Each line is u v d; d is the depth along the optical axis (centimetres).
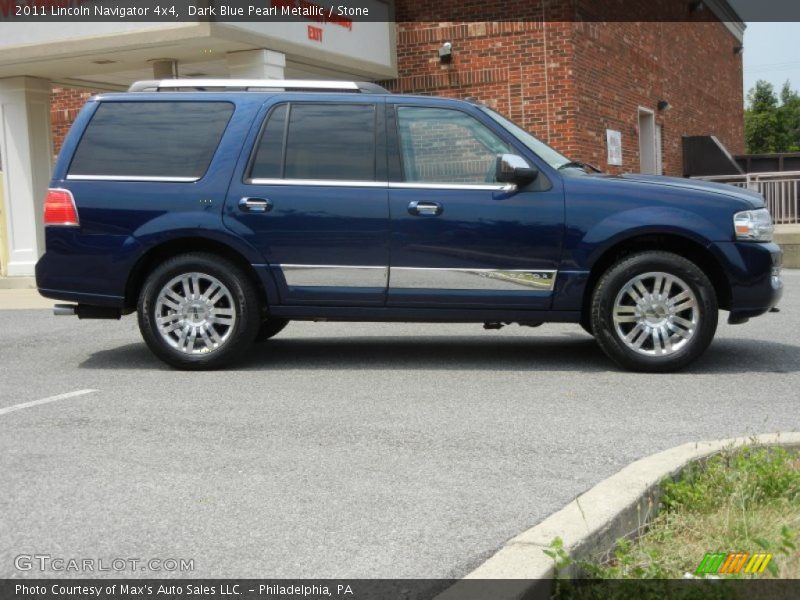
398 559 345
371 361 748
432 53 1711
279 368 718
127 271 702
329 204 692
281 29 1359
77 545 358
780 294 694
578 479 434
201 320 705
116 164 713
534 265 685
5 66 1380
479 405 585
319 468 454
